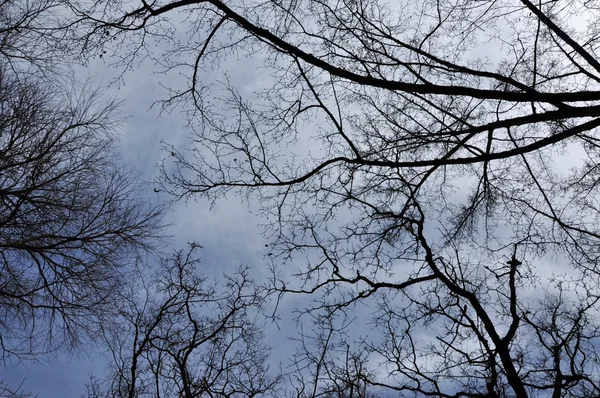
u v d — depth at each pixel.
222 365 11.36
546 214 8.50
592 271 8.41
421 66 8.77
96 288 10.33
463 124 8.63
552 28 7.57
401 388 7.97
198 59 8.92
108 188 10.18
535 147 7.28
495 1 8.41
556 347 7.64
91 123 10.03
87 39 8.85
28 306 9.86
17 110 9.51
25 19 9.16
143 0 8.34
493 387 7.49
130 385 10.84
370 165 8.63
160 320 11.44
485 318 7.59
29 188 9.26
